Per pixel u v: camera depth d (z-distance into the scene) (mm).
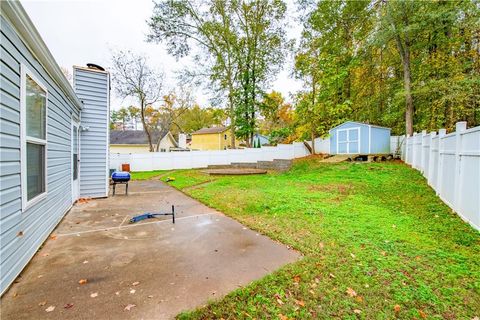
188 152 15383
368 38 11828
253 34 16594
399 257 2814
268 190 7008
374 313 1908
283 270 2510
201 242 3311
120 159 14031
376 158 12078
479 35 10391
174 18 14797
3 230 2123
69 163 5000
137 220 4316
